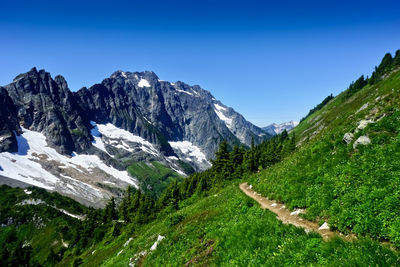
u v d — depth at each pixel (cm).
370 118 2019
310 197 1552
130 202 9712
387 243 878
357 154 1620
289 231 1228
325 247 948
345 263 807
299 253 993
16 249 8294
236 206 2100
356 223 1034
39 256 9412
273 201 1991
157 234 2831
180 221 2881
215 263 1362
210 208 2761
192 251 1709
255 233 1363
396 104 1891
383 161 1341
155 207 7581
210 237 1738
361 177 1334
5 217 12056
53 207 14412
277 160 7256
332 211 1233
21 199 14888
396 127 1611
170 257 1908
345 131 2138
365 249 838
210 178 7244
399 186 1050
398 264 725
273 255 1098
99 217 9938
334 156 1858
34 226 11775
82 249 7944
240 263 1196
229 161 6756
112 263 2967
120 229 7156
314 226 1265
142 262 2294
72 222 12075
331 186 1475
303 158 2262
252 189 2816
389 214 942
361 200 1133
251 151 7225
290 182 1980
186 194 7500
